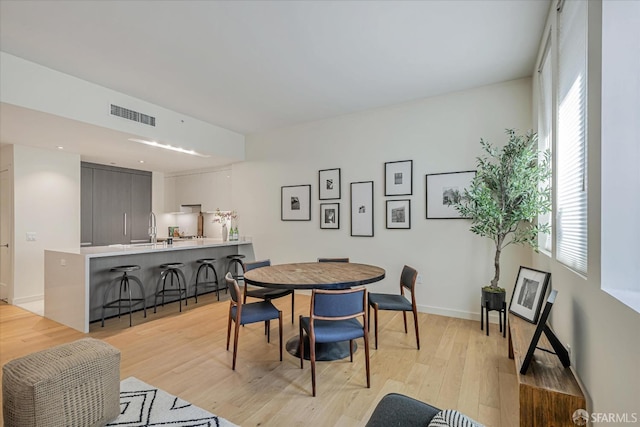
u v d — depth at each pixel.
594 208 1.46
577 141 1.90
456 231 3.81
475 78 3.47
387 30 2.57
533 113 3.32
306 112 4.52
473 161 3.71
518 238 3.36
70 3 2.19
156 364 2.61
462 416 0.86
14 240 4.34
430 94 3.89
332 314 2.22
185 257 4.83
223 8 2.27
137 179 6.51
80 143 4.30
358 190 4.49
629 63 1.34
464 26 2.53
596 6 1.43
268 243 5.37
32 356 1.78
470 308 3.73
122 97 3.76
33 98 3.00
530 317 2.38
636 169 1.34
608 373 1.29
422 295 4.00
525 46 2.83
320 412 1.97
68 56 2.91
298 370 2.51
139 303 4.19
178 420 1.88
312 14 2.35
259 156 5.50
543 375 1.69
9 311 4.08
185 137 4.58
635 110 1.34
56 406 1.63
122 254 3.83
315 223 4.89
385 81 3.52
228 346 2.88
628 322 1.11
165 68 3.17
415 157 4.07
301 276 2.80
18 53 2.84
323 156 4.81
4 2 2.16
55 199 4.71
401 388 2.24
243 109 4.37
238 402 2.07
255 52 2.89
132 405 2.03
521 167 2.94
